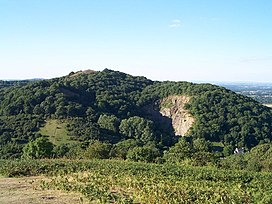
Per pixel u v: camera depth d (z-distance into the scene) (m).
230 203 16.97
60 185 21.12
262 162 45.38
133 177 24.14
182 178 24.92
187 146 48.09
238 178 26.91
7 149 59.12
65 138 70.56
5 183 22.89
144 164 33.34
